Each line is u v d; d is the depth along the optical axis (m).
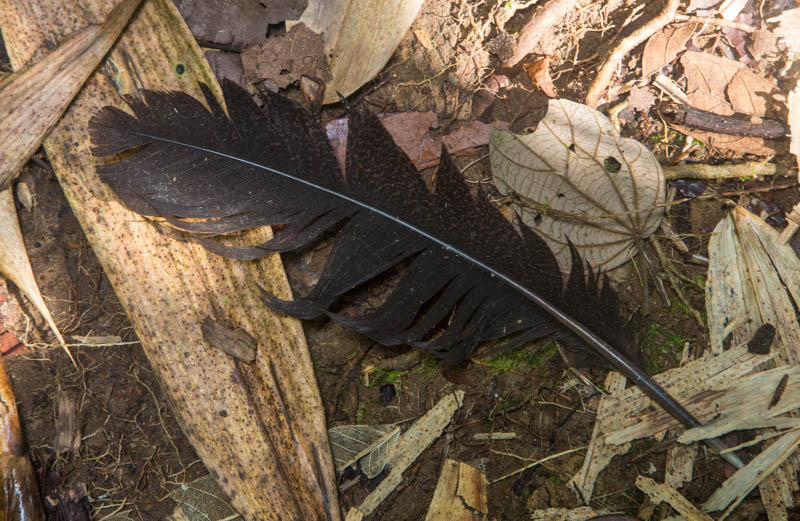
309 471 0.40
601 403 0.41
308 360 0.40
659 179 0.41
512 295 0.39
